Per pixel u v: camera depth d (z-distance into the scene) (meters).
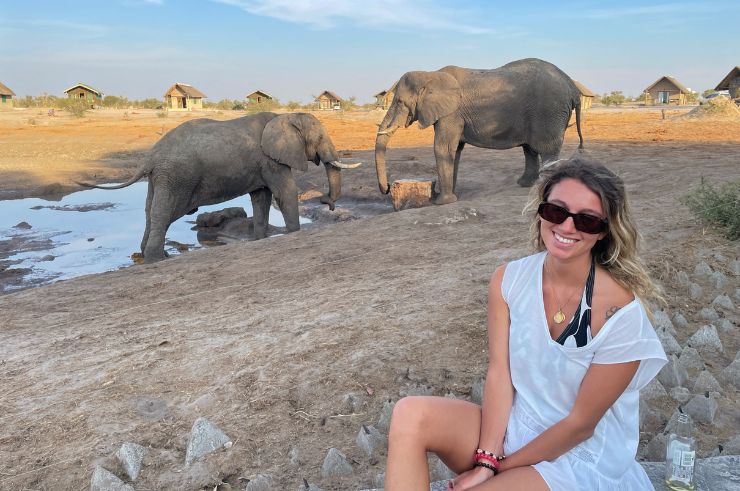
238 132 12.04
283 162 12.20
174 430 4.23
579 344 2.45
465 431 2.62
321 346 5.37
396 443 2.52
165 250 12.56
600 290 2.45
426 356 5.06
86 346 5.85
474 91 13.73
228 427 4.20
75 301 7.64
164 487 3.64
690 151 20.11
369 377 4.77
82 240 13.62
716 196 8.62
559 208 2.38
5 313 7.24
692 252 7.44
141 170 11.54
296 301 6.83
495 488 2.40
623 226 2.41
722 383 4.55
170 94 82.25
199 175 11.62
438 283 6.95
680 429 3.60
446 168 14.16
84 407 4.57
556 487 2.41
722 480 3.13
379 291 6.86
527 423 2.62
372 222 11.14
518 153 22.56
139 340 5.91
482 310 5.92
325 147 12.91
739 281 6.64
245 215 15.45
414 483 2.47
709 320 5.68
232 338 5.77
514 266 2.70
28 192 19.61
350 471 3.65
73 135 38.88
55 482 3.72
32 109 76.12
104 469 3.62
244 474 3.73
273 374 4.91
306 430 4.16
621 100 84.00
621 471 2.52
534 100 13.63
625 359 2.37
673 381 4.49
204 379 4.95
